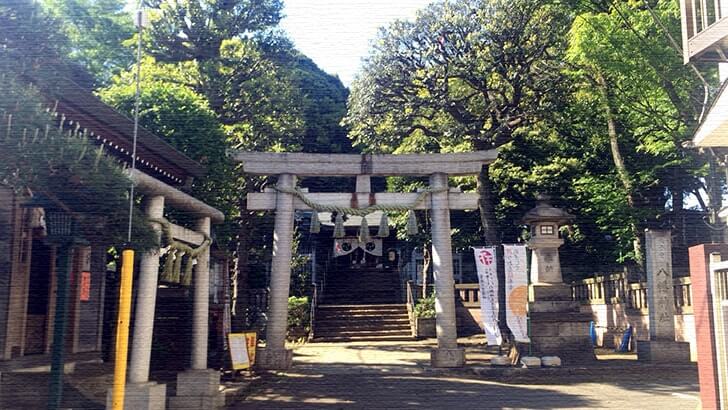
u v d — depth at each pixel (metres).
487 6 15.12
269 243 14.66
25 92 5.05
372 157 12.87
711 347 6.81
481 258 12.60
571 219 13.96
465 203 12.92
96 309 9.48
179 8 13.23
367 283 25.25
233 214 12.99
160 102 10.88
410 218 12.89
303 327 21.03
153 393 6.80
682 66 11.88
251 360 11.12
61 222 5.95
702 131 8.39
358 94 15.28
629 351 15.38
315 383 10.30
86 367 8.66
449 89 16.34
